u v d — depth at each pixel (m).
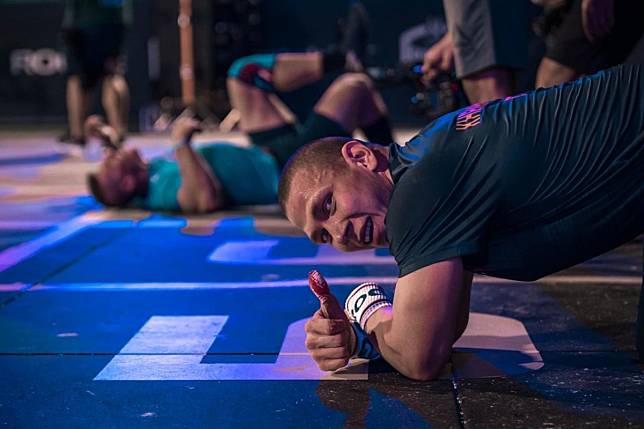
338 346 2.42
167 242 4.73
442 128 2.30
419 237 2.22
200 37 15.03
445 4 3.69
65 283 3.76
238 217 5.59
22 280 3.83
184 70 15.08
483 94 3.68
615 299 3.31
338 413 2.17
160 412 2.20
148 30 15.49
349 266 4.02
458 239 2.21
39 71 16.14
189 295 3.50
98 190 5.90
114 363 2.62
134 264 4.16
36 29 16.05
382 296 2.51
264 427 2.09
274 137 5.93
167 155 6.05
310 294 3.48
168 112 15.38
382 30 14.33
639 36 3.85
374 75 5.01
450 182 2.21
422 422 2.10
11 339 2.90
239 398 2.29
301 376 2.46
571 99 2.32
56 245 4.68
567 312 3.12
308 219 2.33
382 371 2.48
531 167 2.24
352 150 2.35
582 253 2.34
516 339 2.79
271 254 4.35
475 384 2.36
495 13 3.56
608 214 2.29
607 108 2.30
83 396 2.33
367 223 2.31
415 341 2.29
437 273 2.22
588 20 3.74
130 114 15.71
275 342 2.82
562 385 2.34
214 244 4.65
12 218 5.66
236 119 14.19
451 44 3.86
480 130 2.27
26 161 9.84
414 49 14.29
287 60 5.78
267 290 3.57
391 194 2.27
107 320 3.14
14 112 16.30
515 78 3.75
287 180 2.37
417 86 4.18
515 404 2.21
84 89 10.42
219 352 2.72
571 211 2.28
